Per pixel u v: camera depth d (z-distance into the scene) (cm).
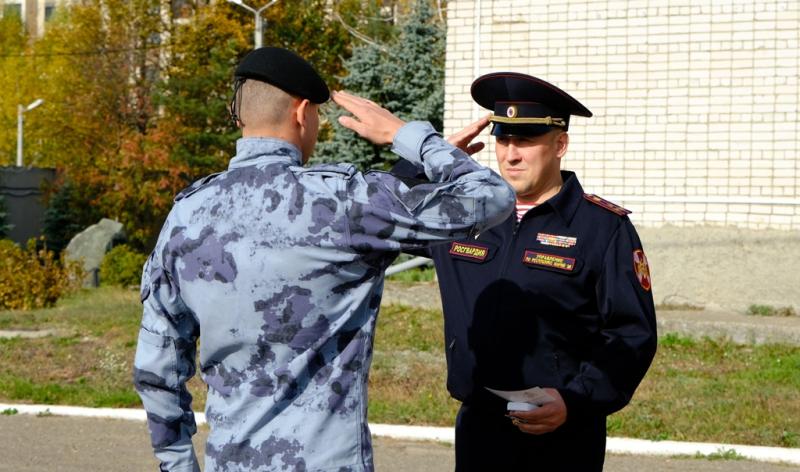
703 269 1043
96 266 1723
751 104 1058
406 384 796
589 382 296
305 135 255
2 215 2439
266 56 250
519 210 330
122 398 786
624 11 1107
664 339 917
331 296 239
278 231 238
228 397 243
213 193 249
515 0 1155
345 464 237
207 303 243
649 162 1100
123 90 2730
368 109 260
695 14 1077
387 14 2689
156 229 2519
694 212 1080
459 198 239
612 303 304
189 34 2722
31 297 1367
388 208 237
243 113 252
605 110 1120
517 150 322
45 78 3341
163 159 2428
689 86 1082
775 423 660
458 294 325
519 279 314
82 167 2606
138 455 639
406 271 1324
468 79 1181
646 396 736
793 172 1041
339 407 238
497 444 316
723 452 607
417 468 598
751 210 1056
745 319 940
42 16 5341
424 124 258
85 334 1086
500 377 312
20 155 2867
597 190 1125
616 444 626
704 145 1078
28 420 739
